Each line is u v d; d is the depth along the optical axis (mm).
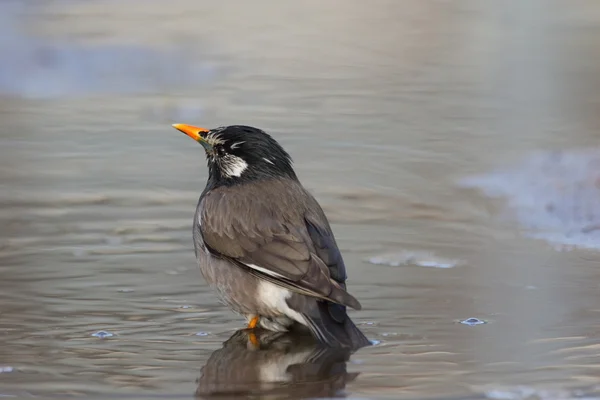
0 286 10547
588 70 24109
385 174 15664
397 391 8016
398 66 24734
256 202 9836
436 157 16609
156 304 10172
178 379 8320
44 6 29312
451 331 9398
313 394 8016
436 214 13633
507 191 14703
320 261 9258
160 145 17188
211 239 9812
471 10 32938
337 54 25938
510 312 9898
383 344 9078
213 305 10211
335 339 9016
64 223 12867
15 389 8016
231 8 31625
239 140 10477
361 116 19531
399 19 31125
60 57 23516
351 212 13703
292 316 9344
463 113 19859
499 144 17406
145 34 26703
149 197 14164
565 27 29969
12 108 19672
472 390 8000
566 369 8438
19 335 9250
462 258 11719
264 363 8703
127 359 8742
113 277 10898
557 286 10695
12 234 12383
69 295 10328
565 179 15086
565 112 19844
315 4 32938
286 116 19406
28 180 14914
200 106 20062
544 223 13211
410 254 11852
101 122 18688
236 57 25141
